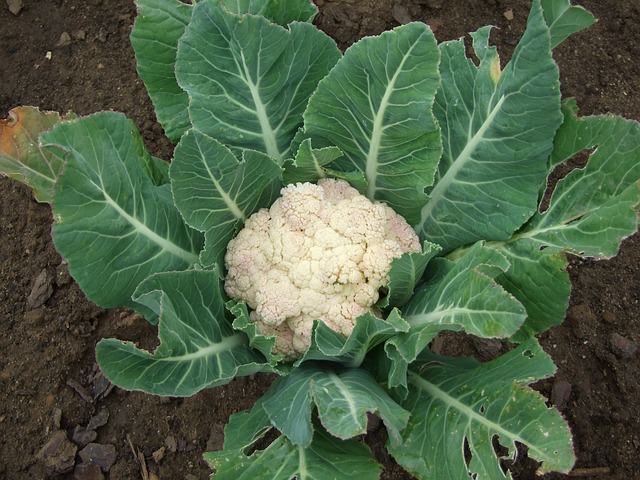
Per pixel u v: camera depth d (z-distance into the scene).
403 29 0.33
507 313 0.29
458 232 0.40
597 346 0.51
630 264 0.53
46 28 0.61
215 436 0.49
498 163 0.38
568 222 0.36
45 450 0.49
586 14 0.33
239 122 0.39
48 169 0.38
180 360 0.32
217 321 0.37
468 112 0.38
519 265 0.38
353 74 0.35
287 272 0.38
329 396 0.32
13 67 0.60
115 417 0.51
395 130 0.36
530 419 0.31
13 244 0.55
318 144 0.39
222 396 0.51
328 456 0.35
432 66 0.33
